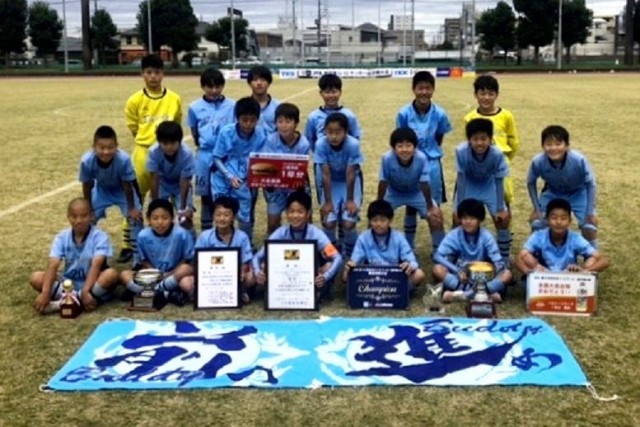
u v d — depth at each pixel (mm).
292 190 6074
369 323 4957
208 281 5344
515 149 6637
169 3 61844
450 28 86938
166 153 6270
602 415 3771
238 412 3838
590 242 5977
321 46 70812
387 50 71125
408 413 3811
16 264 6500
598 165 11227
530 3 59562
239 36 72062
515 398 3951
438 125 6539
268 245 5297
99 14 70250
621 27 72750
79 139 15008
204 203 6855
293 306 5289
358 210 6215
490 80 6441
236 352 4512
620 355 4508
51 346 4719
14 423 3758
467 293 5324
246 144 6254
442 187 6648
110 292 5484
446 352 4484
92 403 3953
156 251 5535
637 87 31625
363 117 18531
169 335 4777
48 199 9172
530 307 5203
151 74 6895
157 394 4039
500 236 6230
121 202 6547
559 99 24422
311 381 4133
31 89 34094
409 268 5406
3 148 13758
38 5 68000
